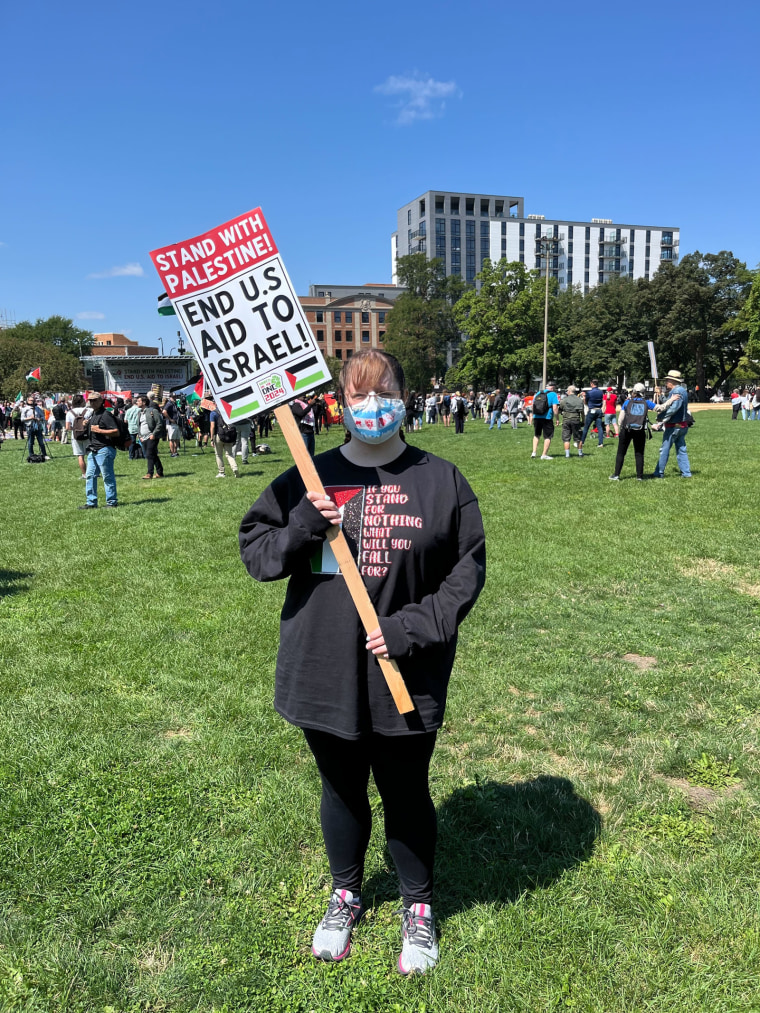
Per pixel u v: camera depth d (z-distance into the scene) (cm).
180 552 763
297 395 211
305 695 206
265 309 211
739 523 830
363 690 203
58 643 496
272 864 269
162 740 362
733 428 2497
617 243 14038
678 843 276
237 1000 212
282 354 211
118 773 330
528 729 375
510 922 237
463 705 396
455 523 208
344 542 198
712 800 308
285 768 334
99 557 746
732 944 226
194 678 436
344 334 10894
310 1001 212
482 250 13562
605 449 1783
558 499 1027
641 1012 204
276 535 209
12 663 461
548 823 289
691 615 536
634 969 218
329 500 197
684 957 222
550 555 706
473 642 490
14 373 7281
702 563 678
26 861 271
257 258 210
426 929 226
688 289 6619
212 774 328
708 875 256
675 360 7144
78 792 314
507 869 262
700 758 338
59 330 11900
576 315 7438
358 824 229
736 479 1171
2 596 612
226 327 213
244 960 226
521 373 6650
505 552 721
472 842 279
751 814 293
